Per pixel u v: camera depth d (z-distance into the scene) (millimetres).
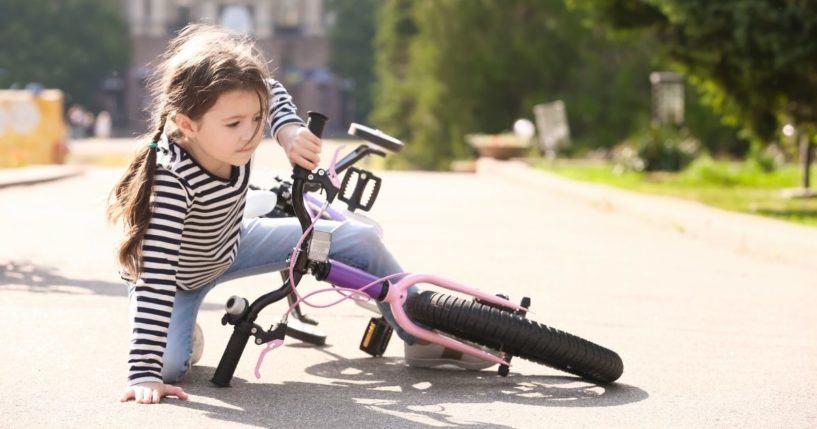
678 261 8188
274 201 3984
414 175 20312
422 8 35125
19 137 20734
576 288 6617
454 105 34031
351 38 72250
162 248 3439
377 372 4074
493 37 33781
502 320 3775
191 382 3797
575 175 19703
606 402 3701
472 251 8406
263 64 3432
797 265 8055
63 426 3232
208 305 5426
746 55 11320
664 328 5297
